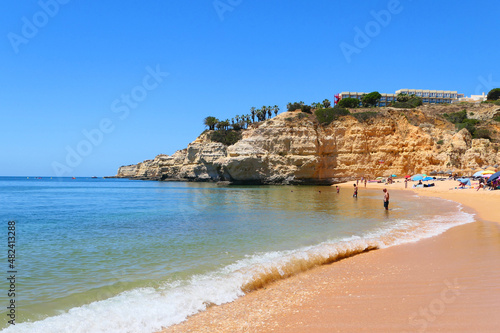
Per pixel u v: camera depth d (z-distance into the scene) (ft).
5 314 22.21
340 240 46.60
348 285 27.66
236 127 305.12
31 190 259.60
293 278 30.78
